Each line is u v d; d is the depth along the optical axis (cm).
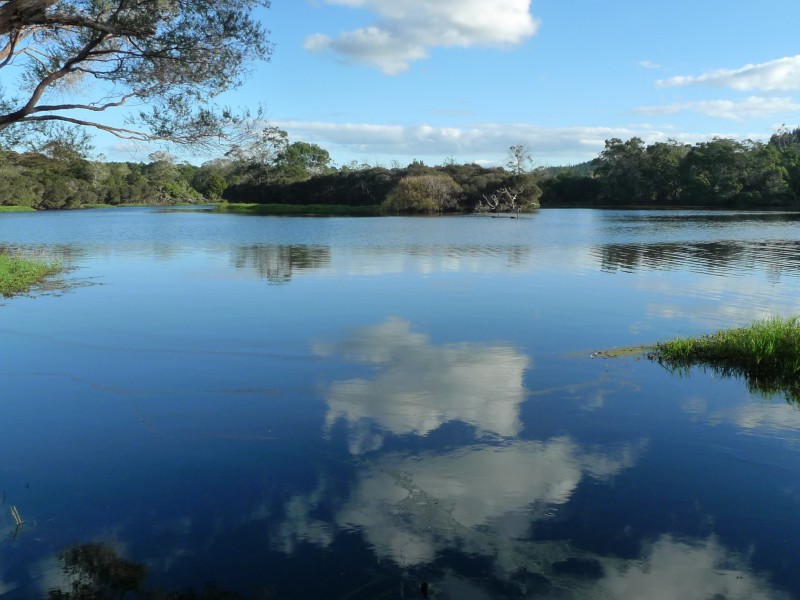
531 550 436
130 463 570
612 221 4959
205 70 805
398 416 686
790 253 2439
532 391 771
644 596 387
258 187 8931
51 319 1192
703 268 1978
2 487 524
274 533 454
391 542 443
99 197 9200
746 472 553
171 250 2662
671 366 880
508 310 1282
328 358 915
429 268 1994
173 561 420
